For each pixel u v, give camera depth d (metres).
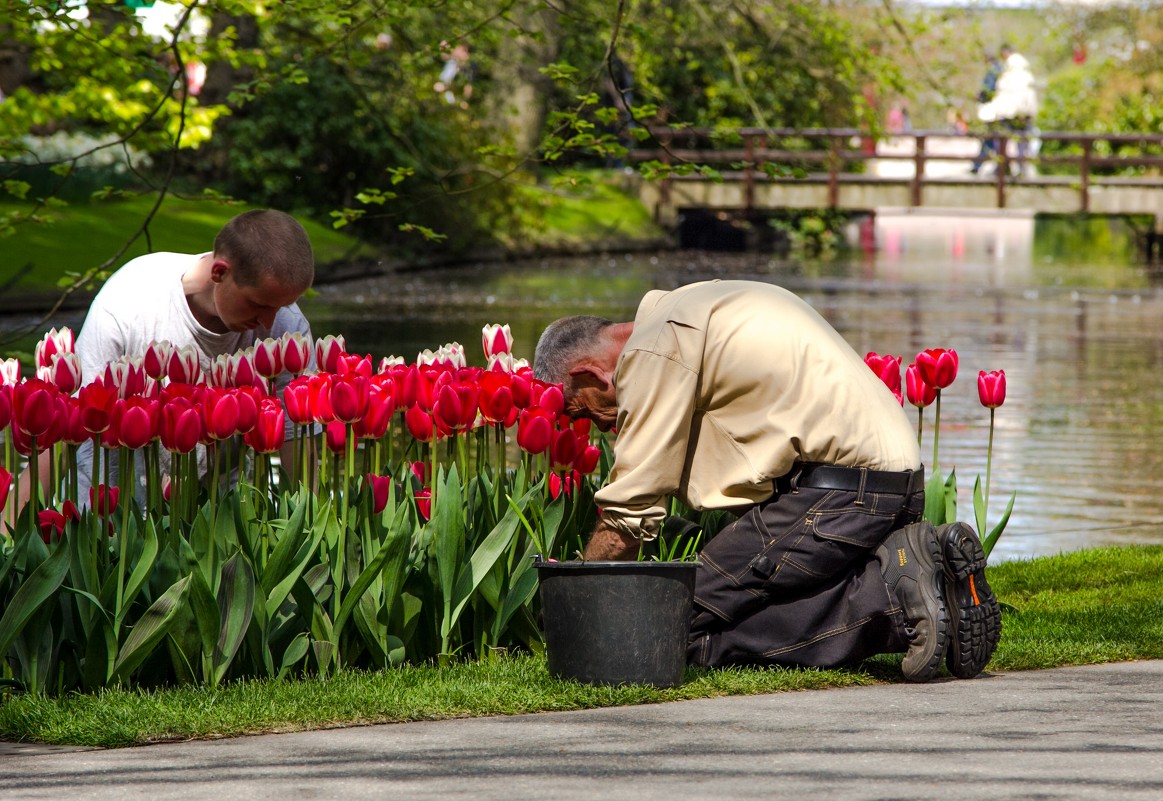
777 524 8.00
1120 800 5.50
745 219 72.94
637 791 5.68
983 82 63.06
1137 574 11.88
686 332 7.95
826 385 7.96
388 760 6.25
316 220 51.78
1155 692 7.58
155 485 8.10
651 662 7.61
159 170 50.25
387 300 40.16
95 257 37.12
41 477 9.38
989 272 55.31
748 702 7.41
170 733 6.80
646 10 50.53
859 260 62.78
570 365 8.41
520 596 8.25
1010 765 6.04
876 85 47.59
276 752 6.42
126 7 17.67
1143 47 80.81
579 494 8.81
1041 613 10.27
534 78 47.78
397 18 17.75
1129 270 57.31
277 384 9.82
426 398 8.23
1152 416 22.61
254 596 7.57
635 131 17.02
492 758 6.25
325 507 7.98
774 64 58.66
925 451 19.36
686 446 8.10
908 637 7.89
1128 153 74.31
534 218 58.75
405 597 8.12
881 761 6.12
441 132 51.97
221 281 9.02
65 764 6.27
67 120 49.47
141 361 8.00
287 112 49.75
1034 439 20.42
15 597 7.29
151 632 7.41
